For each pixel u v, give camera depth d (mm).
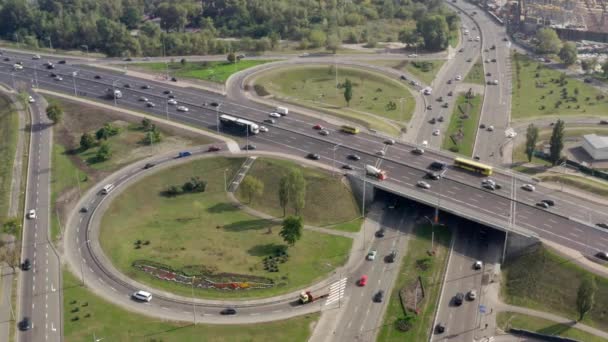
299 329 198625
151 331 195375
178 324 198750
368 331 199375
